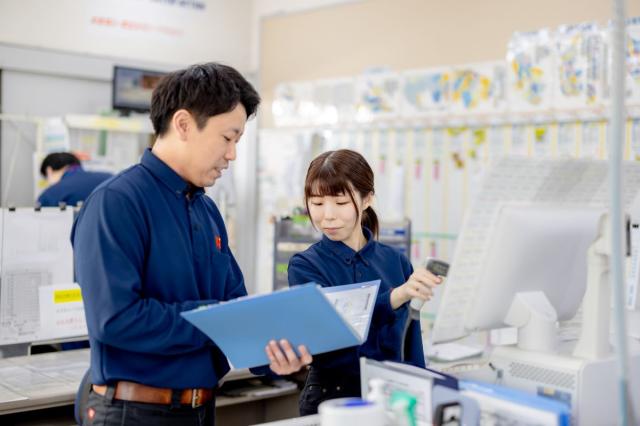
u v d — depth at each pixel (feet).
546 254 5.08
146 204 5.02
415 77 14.44
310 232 11.57
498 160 4.64
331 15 16.20
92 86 16.46
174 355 5.08
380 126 14.90
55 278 8.82
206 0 17.83
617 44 3.68
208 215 5.65
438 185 13.96
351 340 4.23
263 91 17.66
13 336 8.52
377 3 15.25
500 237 4.84
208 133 5.01
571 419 4.67
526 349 5.12
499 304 5.06
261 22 17.83
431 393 4.14
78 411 6.27
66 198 12.37
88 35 16.22
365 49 15.51
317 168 5.80
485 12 13.34
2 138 15.51
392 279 6.22
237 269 6.08
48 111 15.96
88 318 4.86
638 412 5.10
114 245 4.78
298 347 4.42
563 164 4.90
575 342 5.83
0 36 15.17
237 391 9.11
